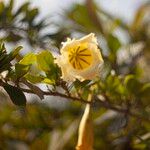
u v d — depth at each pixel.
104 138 2.71
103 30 3.17
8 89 1.72
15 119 2.95
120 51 2.85
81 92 1.95
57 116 2.97
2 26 2.38
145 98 2.30
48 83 1.82
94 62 1.77
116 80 2.23
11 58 1.71
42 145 2.94
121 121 2.42
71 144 2.90
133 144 2.47
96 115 2.74
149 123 2.39
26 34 2.40
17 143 2.92
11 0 2.39
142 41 3.18
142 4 3.64
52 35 2.46
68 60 1.76
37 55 1.80
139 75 2.67
